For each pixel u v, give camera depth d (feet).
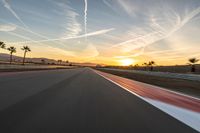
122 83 73.56
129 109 25.98
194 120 21.68
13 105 25.39
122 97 36.99
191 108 29.14
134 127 17.98
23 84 51.37
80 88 49.21
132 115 22.66
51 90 42.50
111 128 17.42
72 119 19.89
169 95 44.06
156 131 17.07
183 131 17.34
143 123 19.42
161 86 69.92
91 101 30.86
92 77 102.78
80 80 77.15
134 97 37.73
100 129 17.01
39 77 81.82
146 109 26.43
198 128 18.51
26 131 15.88
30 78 73.41
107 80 85.92
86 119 20.07
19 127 16.83
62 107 25.46
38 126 17.26
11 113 21.42
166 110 26.35
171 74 128.06
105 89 49.88
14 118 19.52
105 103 29.66
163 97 40.16
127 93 43.78
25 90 40.32
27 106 25.16
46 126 17.33
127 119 20.74
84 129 16.84
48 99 30.99
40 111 22.82
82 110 24.17
